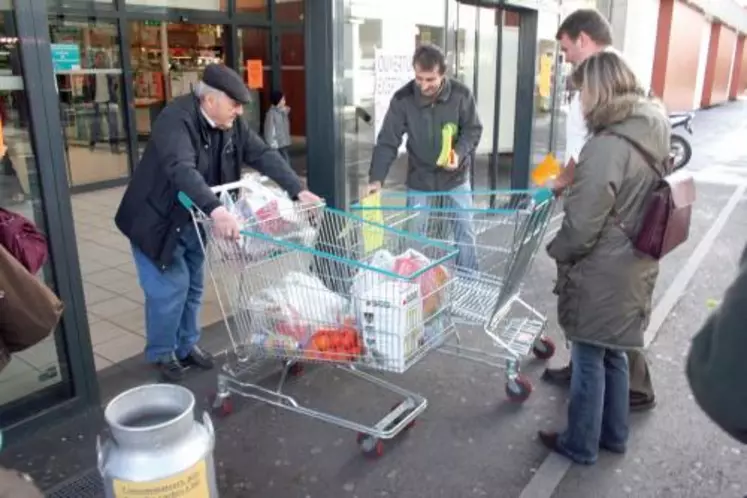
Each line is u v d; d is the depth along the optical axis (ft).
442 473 9.27
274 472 9.32
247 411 10.88
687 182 8.39
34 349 10.12
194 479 5.90
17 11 8.85
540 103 24.04
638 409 10.75
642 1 42.27
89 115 30.09
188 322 12.00
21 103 9.25
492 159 23.07
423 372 12.19
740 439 4.39
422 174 14.44
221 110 10.23
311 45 14.37
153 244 10.69
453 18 19.81
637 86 8.42
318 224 10.62
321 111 14.69
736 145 48.80
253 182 10.29
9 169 9.31
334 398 11.33
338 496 8.80
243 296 9.82
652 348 13.29
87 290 16.69
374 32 16.20
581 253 8.38
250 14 36.81
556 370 11.75
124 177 31.91
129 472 5.66
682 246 20.81
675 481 9.02
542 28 23.02
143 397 6.35
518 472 9.27
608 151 8.03
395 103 14.05
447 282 9.87
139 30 33.55
